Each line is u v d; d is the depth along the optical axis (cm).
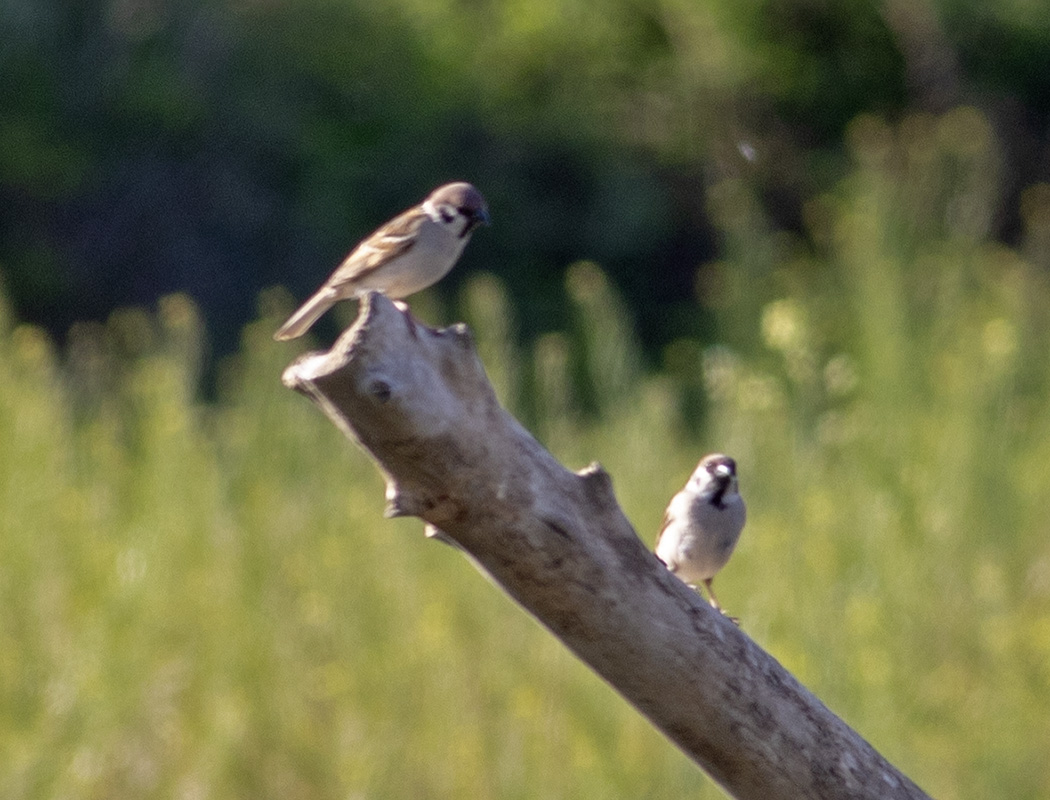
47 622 1079
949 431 1346
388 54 2591
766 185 2505
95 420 1542
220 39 2566
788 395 1708
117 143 2534
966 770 959
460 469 409
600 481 423
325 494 1283
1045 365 1577
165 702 1045
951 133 2142
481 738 967
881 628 1048
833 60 2462
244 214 2555
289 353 1527
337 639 1065
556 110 2545
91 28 2516
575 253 2552
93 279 2506
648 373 2425
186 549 1166
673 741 452
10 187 2495
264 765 1016
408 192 2559
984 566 1149
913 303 1703
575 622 431
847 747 443
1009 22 2412
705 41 2444
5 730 1004
